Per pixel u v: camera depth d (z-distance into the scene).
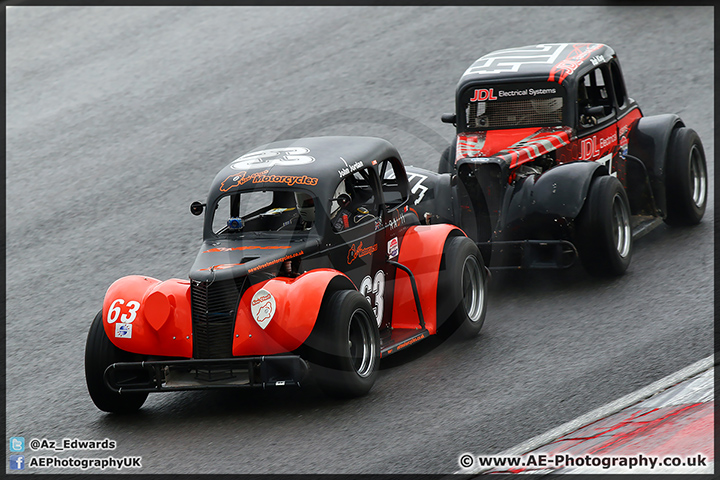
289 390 25.69
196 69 62.47
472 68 35.75
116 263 37.84
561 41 59.50
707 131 44.81
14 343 31.28
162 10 74.56
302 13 71.38
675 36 58.09
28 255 39.94
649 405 22.02
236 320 23.41
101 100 58.97
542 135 33.53
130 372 24.55
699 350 25.00
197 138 51.66
